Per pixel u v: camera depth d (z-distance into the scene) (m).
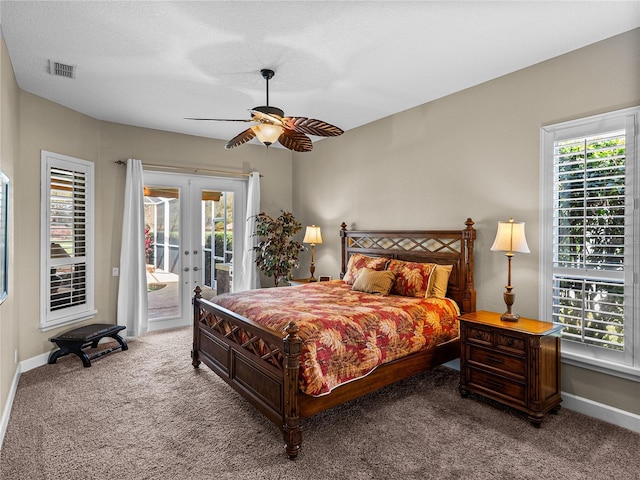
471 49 3.00
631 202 2.70
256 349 2.77
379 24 2.64
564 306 3.05
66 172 4.27
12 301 3.25
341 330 2.72
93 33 2.74
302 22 2.61
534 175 3.28
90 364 3.91
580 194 3.00
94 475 2.17
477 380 3.10
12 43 2.87
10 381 3.08
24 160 3.77
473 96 3.76
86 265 4.54
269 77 3.44
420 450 2.43
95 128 4.71
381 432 2.65
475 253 3.77
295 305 3.30
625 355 2.73
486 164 3.65
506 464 2.28
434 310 3.43
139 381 3.52
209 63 3.23
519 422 2.79
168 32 2.73
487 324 3.00
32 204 3.86
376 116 4.71
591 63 2.91
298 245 5.79
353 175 5.23
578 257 3.01
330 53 3.06
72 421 2.78
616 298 2.79
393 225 4.64
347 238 5.25
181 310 5.55
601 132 2.86
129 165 4.85
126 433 2.62
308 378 2.42
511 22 2.62
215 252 5.86
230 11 2.48
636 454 2.39
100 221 4.75
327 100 4.14
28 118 3.82
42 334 3.99
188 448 2.44
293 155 6.51
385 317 3.04
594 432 2.65
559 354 2.93
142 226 4.97
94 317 4.67
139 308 4.96
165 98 4.05
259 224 5.78
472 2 2.39
